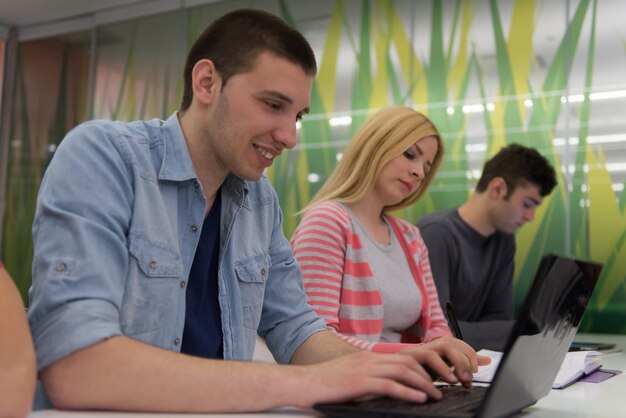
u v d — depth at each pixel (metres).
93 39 5.68
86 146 1.09
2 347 0.78
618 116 3.82
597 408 1.02
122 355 0.86
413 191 1.95
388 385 0.84
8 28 6.13
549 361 0.96
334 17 4.73
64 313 0.90
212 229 1.29
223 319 1.27
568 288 0.92
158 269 1.13
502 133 4.12
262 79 1.16
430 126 1.92
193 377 0.84
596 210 3.81
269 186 1.44
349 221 1.81
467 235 2.66
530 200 2.67
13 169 6.00
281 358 1.34
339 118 4.64
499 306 2.83
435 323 2.00
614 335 3.63
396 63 4.50
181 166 1.21
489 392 0.75
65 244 0.97
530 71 4.09
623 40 3.85
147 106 5.36
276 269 1.41
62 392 0.86
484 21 4.26
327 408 0.82
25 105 6.01
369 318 1.76
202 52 1.23
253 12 1.21
